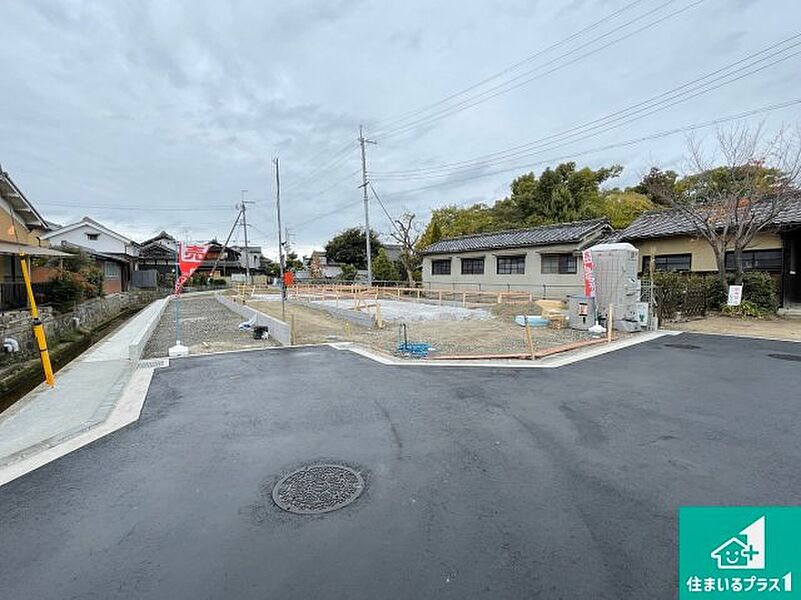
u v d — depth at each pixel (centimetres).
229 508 306
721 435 406
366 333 1127
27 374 881
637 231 1703
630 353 795
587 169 2803
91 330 1548
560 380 615
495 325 1225
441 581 226
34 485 347
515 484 325
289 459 382
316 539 266
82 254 1773
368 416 486
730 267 1465
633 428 429
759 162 1274
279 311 1764
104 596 224
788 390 548
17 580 238
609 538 258
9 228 1277
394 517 287
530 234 2069
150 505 312
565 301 1692
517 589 219
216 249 5331
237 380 664
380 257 3534
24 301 1219
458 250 2372
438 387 594
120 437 446
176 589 227
